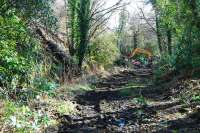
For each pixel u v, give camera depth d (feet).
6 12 46.60
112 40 131.54
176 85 62.80
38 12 55.42
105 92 67.15
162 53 125.39
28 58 51.11
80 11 91.40
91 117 41.96
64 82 66.85
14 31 44.62
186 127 34.30
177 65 76.23
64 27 103.35
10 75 42.32
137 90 67.77
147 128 35.22
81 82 74.18
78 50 89.97
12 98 41.55
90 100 56.54
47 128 34.94
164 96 56.70
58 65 72.95
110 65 126.21
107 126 36.91
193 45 76.07
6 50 41.63
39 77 50.06
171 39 112.88
